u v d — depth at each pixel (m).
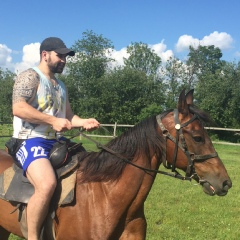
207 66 62.88
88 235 3.29
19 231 3.68
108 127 25.69
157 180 10.80
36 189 3.29
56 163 3.42
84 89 35.88
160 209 7.68
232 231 6.51
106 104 35.34
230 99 34.03
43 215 3.31
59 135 3.70
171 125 3.38
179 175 3.44
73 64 35.91
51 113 3.51
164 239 6.01
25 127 3.50
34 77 3.43
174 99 39.88
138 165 3.39
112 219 3.30
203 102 34.28
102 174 3.40
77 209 3.34
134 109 35.75
